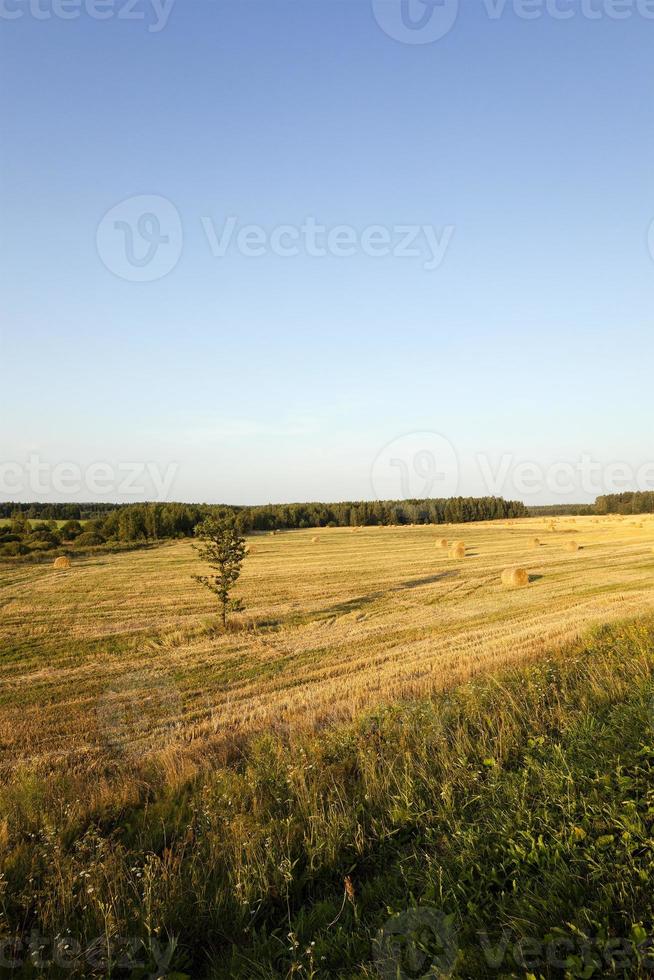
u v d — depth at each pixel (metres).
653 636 8.76
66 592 27.06
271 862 3.97
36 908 3.69
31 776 6.12
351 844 4.19
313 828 4.27
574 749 4.77
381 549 49.25
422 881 3.59
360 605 22.81
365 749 5.73
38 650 15.84
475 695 6.88
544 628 14.83
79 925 3.54
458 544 40.88
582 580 26.64
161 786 5.82
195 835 4.57
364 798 4.74
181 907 3.62
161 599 24.89
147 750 7.57
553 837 3.54
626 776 4.02
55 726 9.60
